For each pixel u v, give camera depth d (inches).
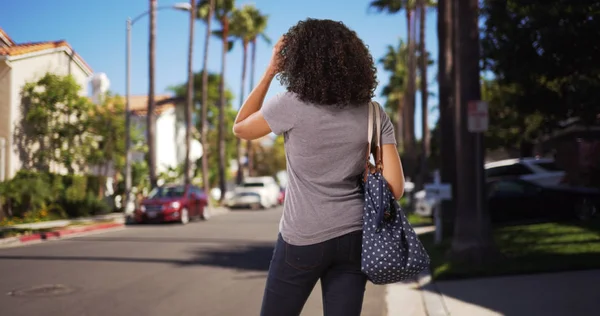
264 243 529.0
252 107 86.0
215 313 242.2
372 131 82.0
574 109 408.2
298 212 81.0
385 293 297.7
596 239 433.7
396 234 80.4
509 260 345.1
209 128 1845.5
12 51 781.9
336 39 81.4
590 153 621.6
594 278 286.5
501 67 388.8
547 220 623.5
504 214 613.3
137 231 675.4
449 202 540.7
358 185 83.7
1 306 252.2
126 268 368.2
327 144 80.1
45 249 474.9
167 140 1517.0
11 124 781.3
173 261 402.3
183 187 869.2
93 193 919.0
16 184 733.3
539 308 229.9
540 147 1064.8
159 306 255.0
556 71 375.6
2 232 580.1
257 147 2413.9
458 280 305.9
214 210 1220.5
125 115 935.7
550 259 340.5
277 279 83.3
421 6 1244.5
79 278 328.5
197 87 1854.1
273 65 85.2
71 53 892.6
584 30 339.6
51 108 819.4
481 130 331.9
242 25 1624.0
